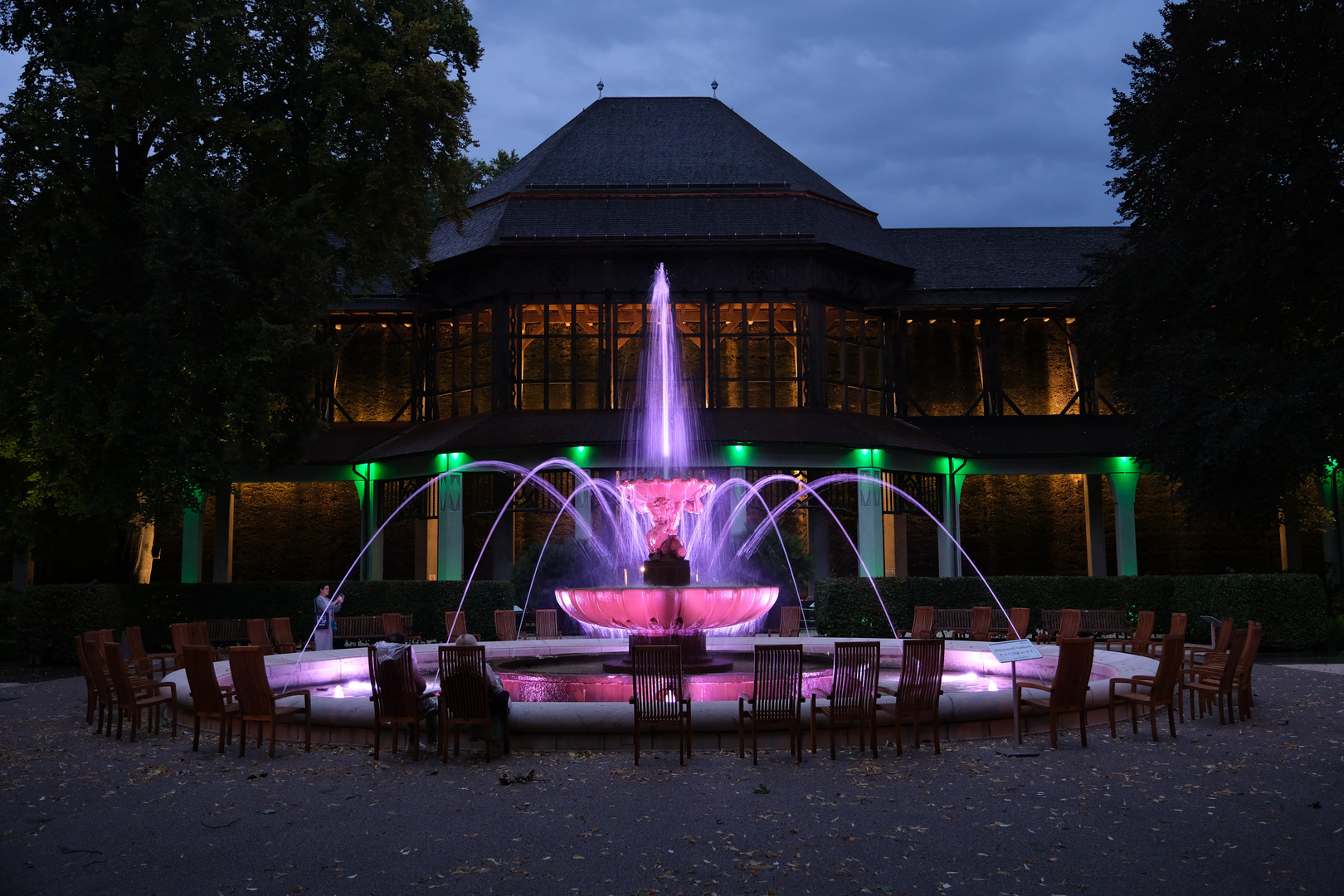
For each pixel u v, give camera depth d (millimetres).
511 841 6824
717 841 6789
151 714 11844
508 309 31984
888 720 9859
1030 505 37781
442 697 9539
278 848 6766
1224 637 13500
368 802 8000
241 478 32562
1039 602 25422
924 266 36438
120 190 23812
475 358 32969
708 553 28797
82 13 22828
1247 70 26203
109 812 7809
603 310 32094
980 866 6234
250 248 21641
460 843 6805
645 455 29656
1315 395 23281
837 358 33688
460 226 27812
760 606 14164
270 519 36250
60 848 6836
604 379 31828
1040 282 35219
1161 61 29359
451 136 25750
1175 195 26750
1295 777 8633
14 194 21906
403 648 9781
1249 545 36812
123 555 25297
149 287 21922
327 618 19734
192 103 21906
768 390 33094
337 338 24672
